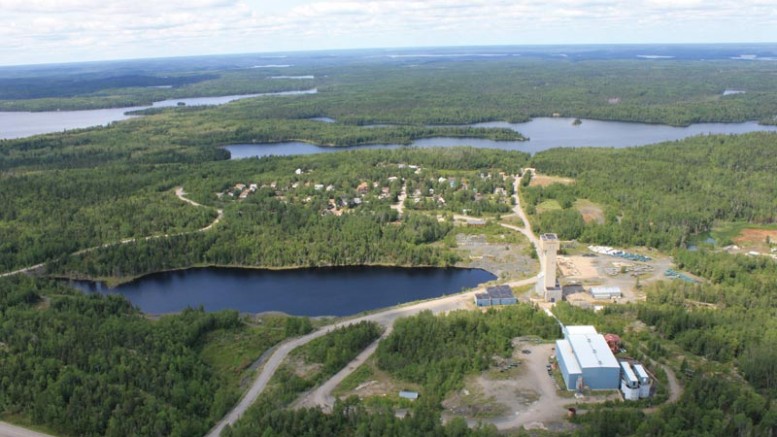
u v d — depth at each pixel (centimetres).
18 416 14875
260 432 13400
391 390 15600
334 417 13938
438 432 13000
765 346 16462
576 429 13312
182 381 16112
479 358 16250
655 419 13188
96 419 14325
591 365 15038
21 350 17388
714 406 13988
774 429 13250
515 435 13050
